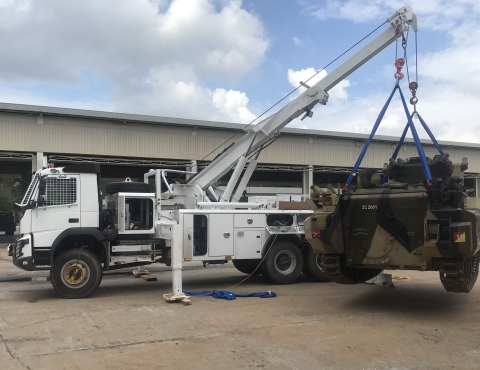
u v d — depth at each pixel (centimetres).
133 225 959
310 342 568
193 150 2581
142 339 584
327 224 748
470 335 600
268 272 1039
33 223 873
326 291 953
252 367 479
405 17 1062
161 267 1420
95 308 779
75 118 2336
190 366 482
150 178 1145
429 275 1188
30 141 2253
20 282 1132
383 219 724
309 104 1131
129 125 2448
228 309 764
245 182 1202
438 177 707
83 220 906
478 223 673
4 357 515
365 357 511
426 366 482
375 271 948
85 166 920
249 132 1172
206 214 989
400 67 838
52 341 577
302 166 2939
